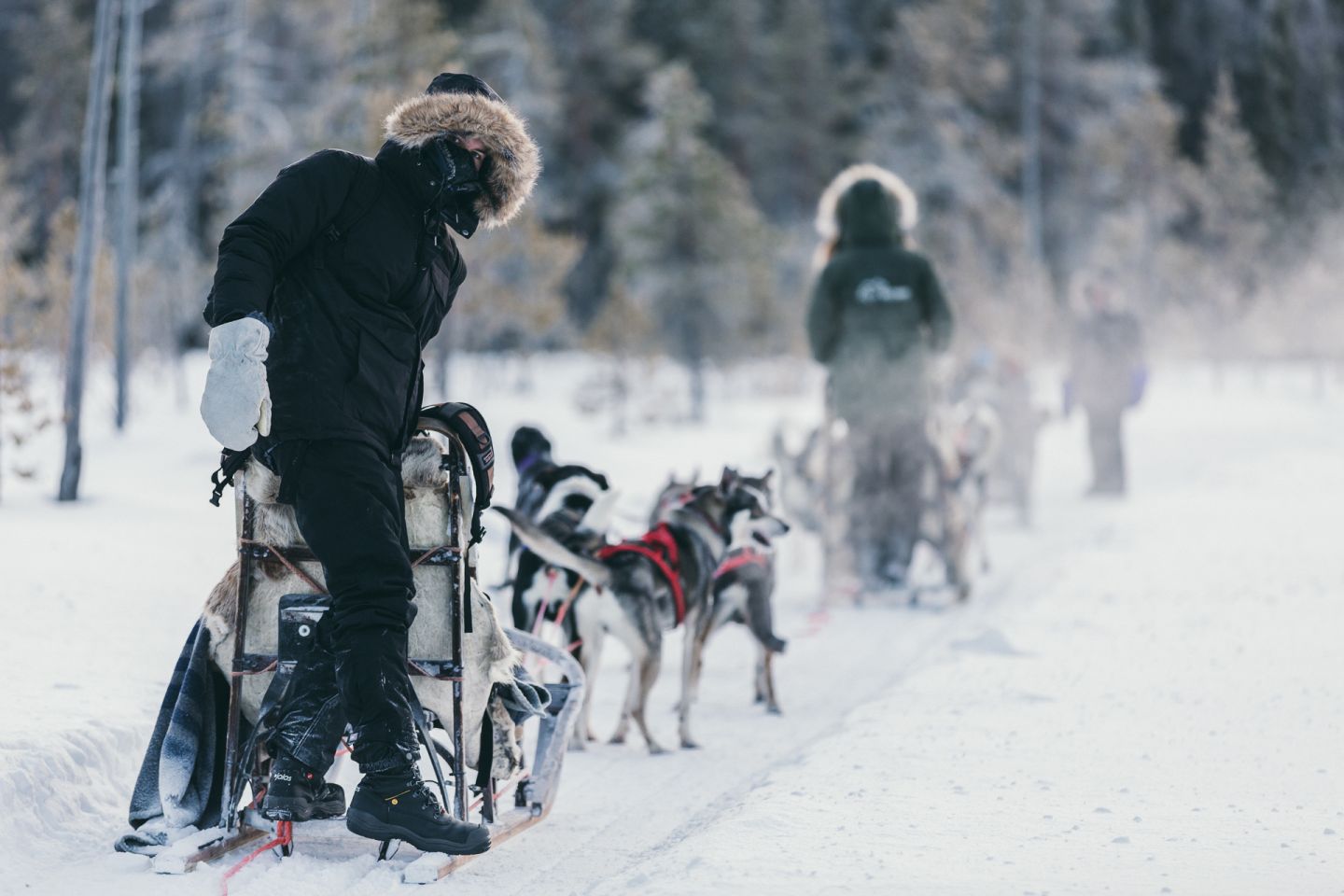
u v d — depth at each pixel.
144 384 29.11
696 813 4.82
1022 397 14.55
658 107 37.09
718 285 35.12
